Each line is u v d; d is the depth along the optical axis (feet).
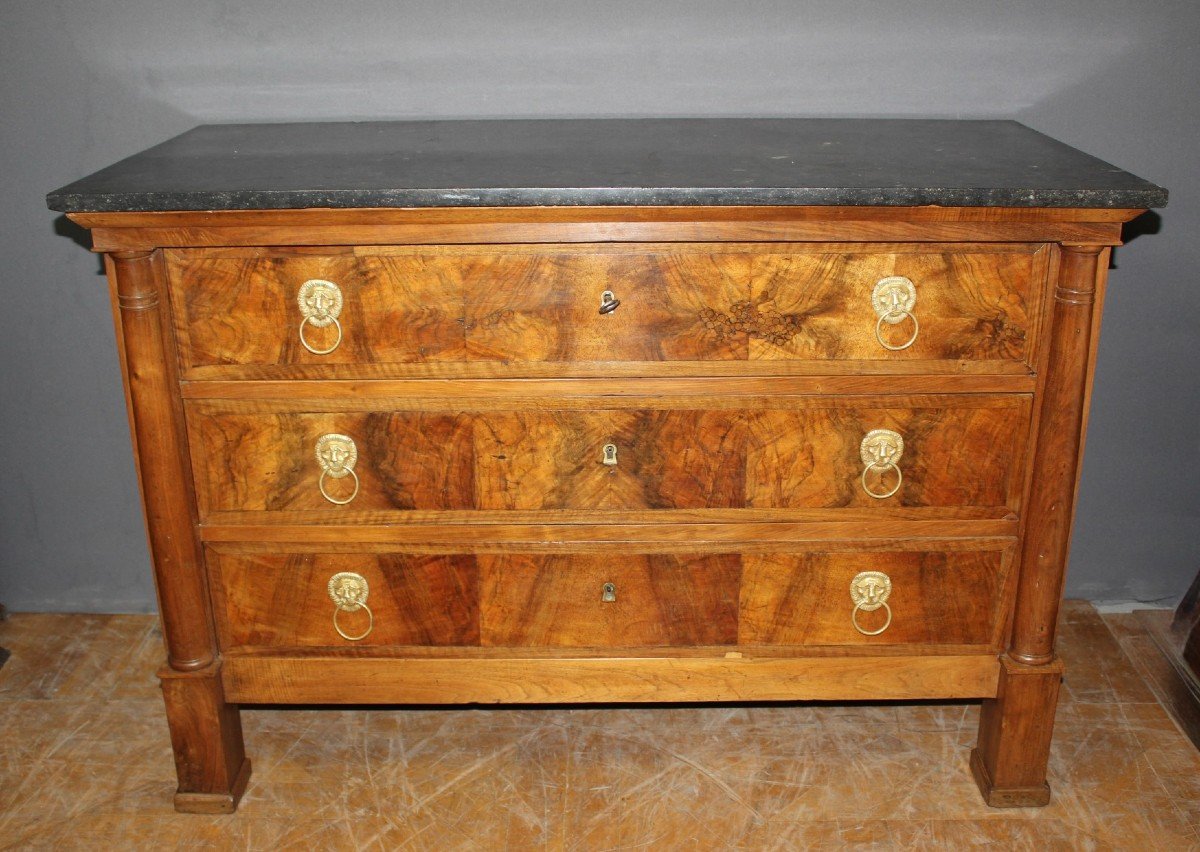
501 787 6.34
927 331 5.32
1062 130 6.94
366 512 5.65
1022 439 5.54
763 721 6.88
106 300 7.24
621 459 5.55
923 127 6.53
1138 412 7.58
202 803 6.12
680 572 5.76
